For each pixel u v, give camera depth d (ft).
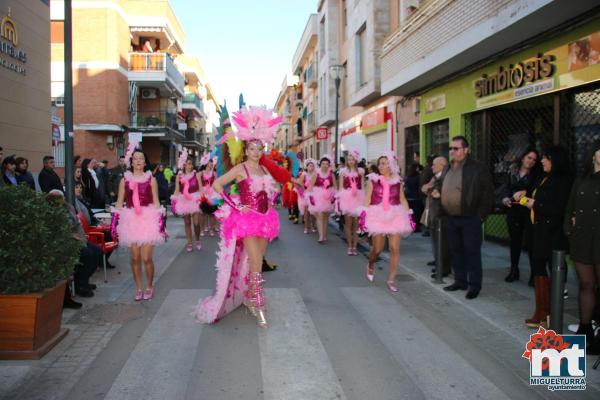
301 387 12.59
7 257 13.82
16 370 13.42
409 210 22.84
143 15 88.12
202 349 15.06
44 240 14.33
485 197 20.59
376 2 54.29
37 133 43.57
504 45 29.91
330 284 23.52
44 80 44.96
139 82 88.33
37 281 14.23
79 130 78.38
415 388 12.63
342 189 31.89
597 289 15.43
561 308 14.79
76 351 14.83
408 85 42.91
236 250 18.35
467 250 20.84
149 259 20.47
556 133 27.43
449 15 33.17
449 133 39.83
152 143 96.63
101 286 22.72
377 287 22.99
